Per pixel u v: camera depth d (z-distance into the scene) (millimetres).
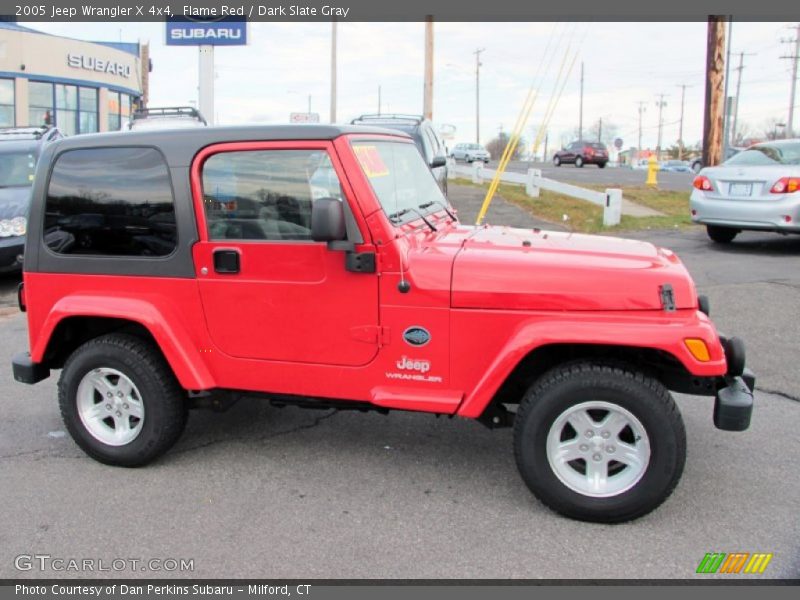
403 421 5184
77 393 4473
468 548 3541
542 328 3645
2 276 11156
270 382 4164
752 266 9750
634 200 16781
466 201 17219
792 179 10180
